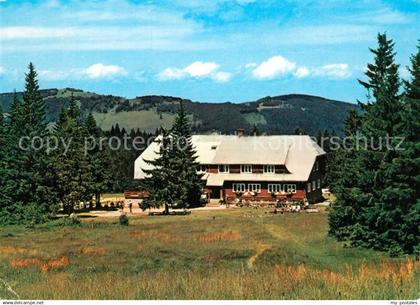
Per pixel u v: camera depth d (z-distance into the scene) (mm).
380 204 38469
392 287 15727
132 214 77750
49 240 48500
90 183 79688
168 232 52062
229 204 86750
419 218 36344
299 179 87625
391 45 44531
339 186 43938
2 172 70062
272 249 38375
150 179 77562
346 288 15875
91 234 53000
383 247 38125
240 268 29000
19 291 19312
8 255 38031
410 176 37688
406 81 39250
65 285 20516
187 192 79000
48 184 75000
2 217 66312
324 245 41250
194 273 25641
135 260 35094
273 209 77688
